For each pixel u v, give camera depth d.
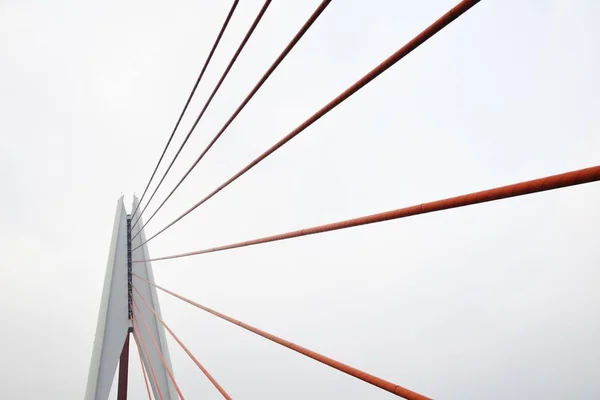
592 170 2.02
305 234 5.58
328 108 5.19
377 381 3.64
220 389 7.65
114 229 29.89
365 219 4.12
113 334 26.42
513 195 2.48
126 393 26.08
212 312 9.22
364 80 4.34
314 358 4.77
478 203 2.77
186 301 11.88
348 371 4.08
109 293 27.56
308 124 5.79
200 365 9.00
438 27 3.21
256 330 6.62
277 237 6.58
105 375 24.88
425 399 3.07
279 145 6.85
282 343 5.64
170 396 25.97
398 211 3.60
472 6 2.92
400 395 3.36
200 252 11.44
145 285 28.98
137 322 26.38
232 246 9.03
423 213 3.33
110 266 28.39
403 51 3.65
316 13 5.74
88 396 23.80
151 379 26.02
